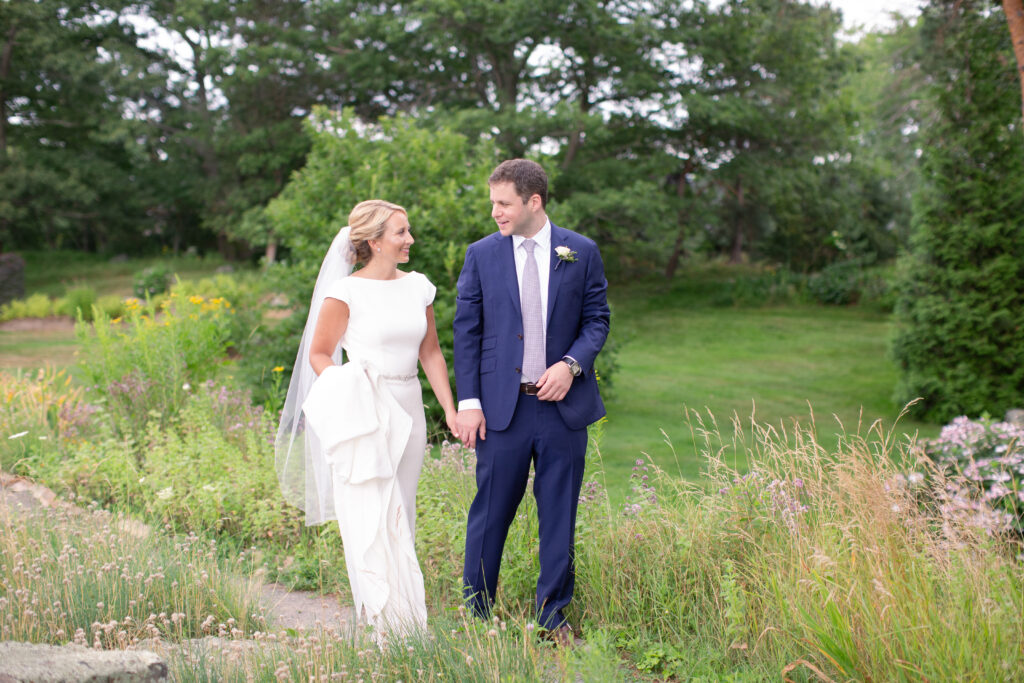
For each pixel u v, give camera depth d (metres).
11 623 2.72
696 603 3.21
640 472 4.06
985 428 4.47
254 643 2.78
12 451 5.61
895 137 16.59
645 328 18.92
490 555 3.15
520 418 3.05
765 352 15.57
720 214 29.64
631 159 22.97
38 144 30.70
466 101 22.62
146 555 3.57
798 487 3.48
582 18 19.47
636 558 3.51
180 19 26.77
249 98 27.89
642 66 20.83
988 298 9.57
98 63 26.73
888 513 2.94
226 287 16.59
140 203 31.09
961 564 2.72
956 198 9.95
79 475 5.25
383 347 3.24
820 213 24.88
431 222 8.24
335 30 26.59
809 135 23.17
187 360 7.50
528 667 2.57
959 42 9.98
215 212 30.53
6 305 20.31
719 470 3.76
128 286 25.45
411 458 3.32
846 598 2.59
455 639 2.75
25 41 26.52
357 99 27.03
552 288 3.07
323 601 3.81
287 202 9.03
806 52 21.62
